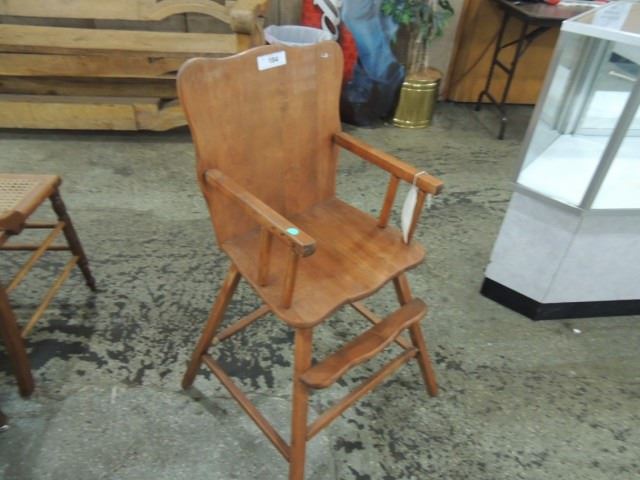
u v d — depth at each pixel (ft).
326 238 3.56
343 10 8.12
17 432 3.67
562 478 3.64
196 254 5.63
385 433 3.87
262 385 4.19
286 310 2.85
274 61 3.13
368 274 3.23
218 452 3.65
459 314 5.06
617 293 4.91
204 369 4.29
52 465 3.48
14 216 3.49
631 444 3.91
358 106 8.82
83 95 7.55
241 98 3.05
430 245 6.06
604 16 4.01
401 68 8.71
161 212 6.32
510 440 3.88
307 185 3.76
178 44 6.93
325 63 3.40
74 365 4.23
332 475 3.56
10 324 3.58
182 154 7.74
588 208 4.03
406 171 3.26
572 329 4.97
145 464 3.53
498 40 9.04
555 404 4.19
